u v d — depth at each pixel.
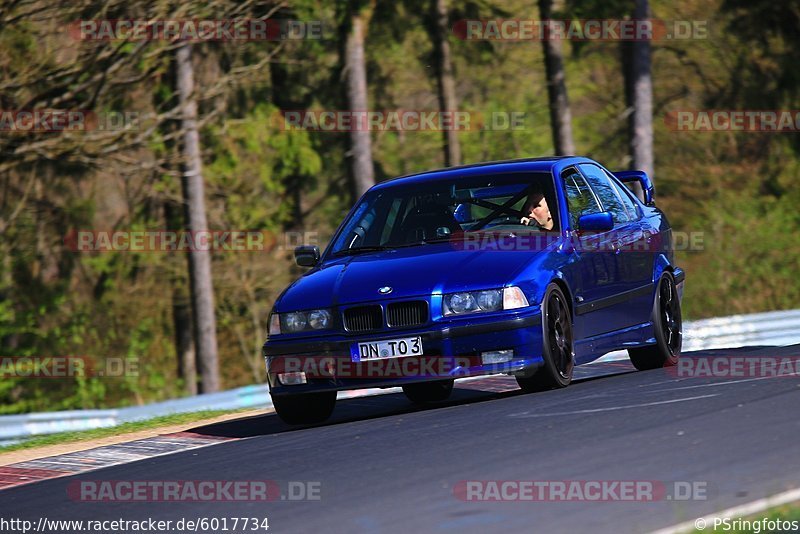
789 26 106.00
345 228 33.69
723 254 115.44
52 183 93.56
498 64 126.25
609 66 124.25
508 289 28.72
